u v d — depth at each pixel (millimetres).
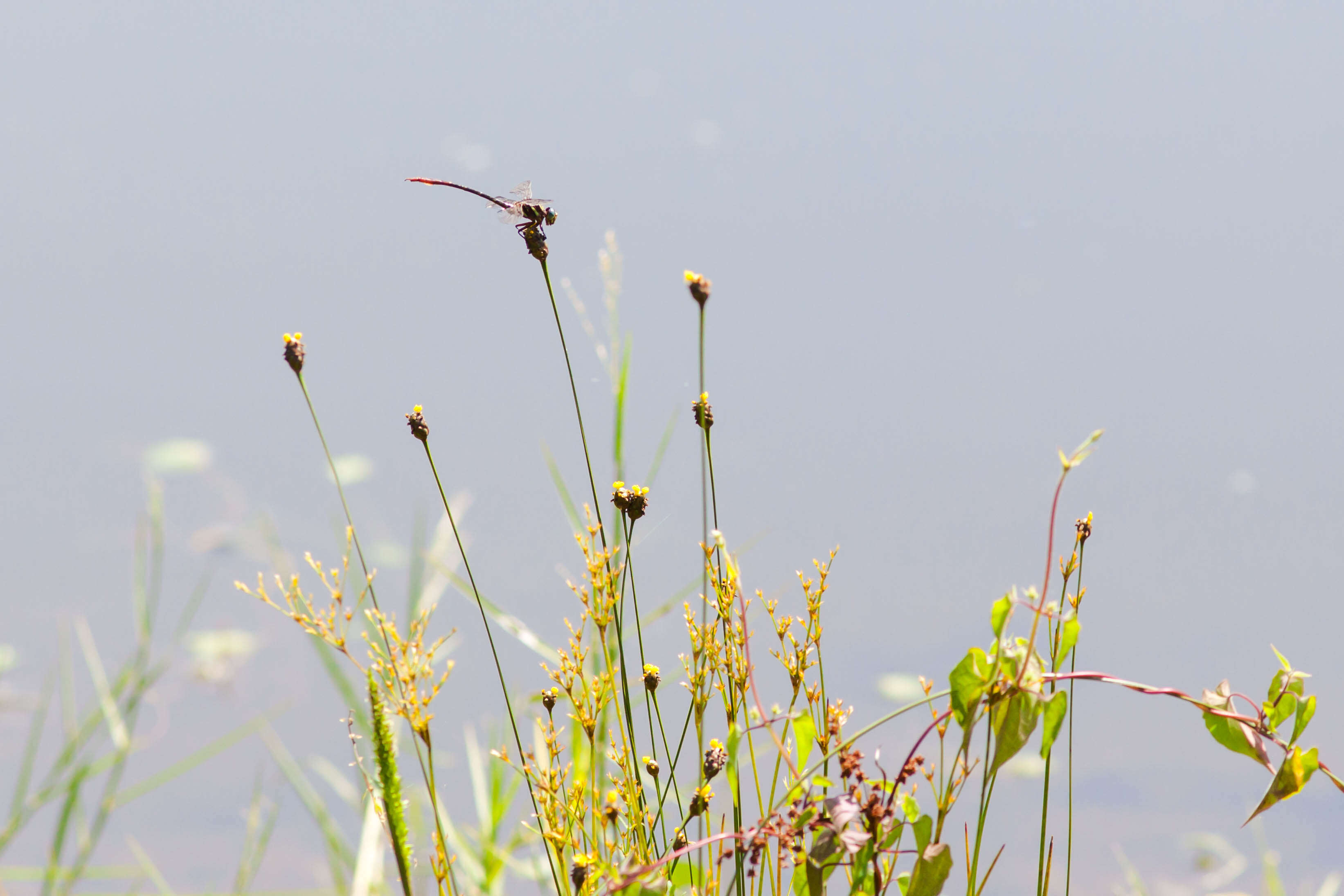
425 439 7473
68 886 7859
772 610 7504
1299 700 7438
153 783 8680
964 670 7430
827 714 7500
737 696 7500
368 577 7496
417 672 7488
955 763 7453
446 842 7699
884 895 7441
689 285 7500
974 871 7457
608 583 7496
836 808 7422
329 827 7883
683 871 7477
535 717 7531
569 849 7539
